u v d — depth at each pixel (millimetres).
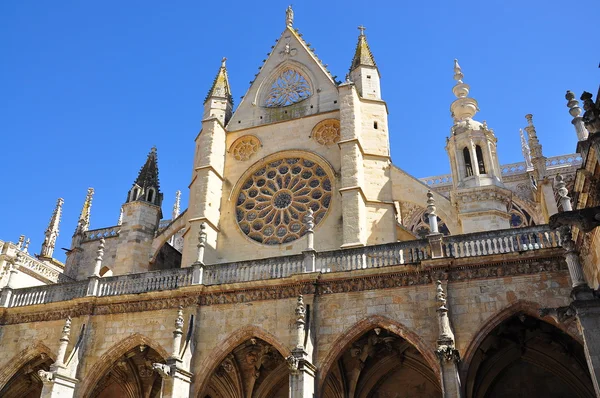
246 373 33531
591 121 18875
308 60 44375
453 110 38406
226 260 38094
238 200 40531
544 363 29891
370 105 40531
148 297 31984
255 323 29484
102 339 31938
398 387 31969
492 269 26859
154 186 44375
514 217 47781
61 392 29859
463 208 33312
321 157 39406
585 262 24281
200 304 31031
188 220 39062
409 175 37812
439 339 25062
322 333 28156
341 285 29000
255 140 42125
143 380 35875
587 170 20000
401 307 27516
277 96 44125
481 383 30000
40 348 33094
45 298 35000
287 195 39438
